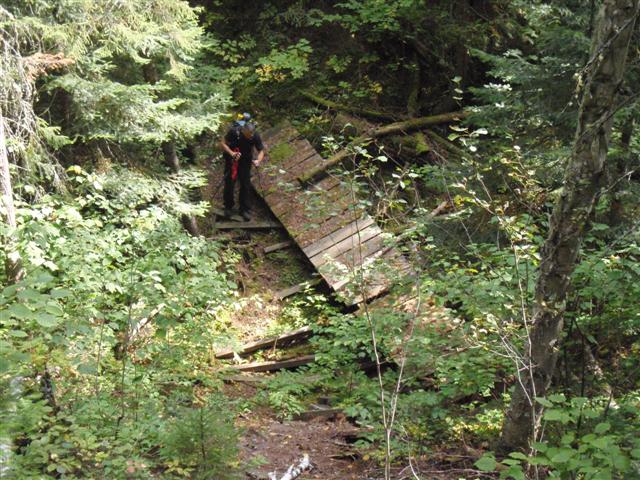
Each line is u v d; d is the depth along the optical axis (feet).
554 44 31.40
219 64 51.21
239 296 40.57
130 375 24.30
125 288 24.36
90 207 31.55
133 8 31.37
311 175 44.34
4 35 28.25
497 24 48.11
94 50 32.81
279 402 30.12
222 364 34.81
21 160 29.17
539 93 32.27
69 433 18.40
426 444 23.90
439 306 24.80
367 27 52.24
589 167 18.56
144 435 19.30
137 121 32.86
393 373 25.45
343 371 32.09
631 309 21.34
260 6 53.31
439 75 51.90
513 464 11.89
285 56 50.08
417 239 32.99
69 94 32.30
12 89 26.35
